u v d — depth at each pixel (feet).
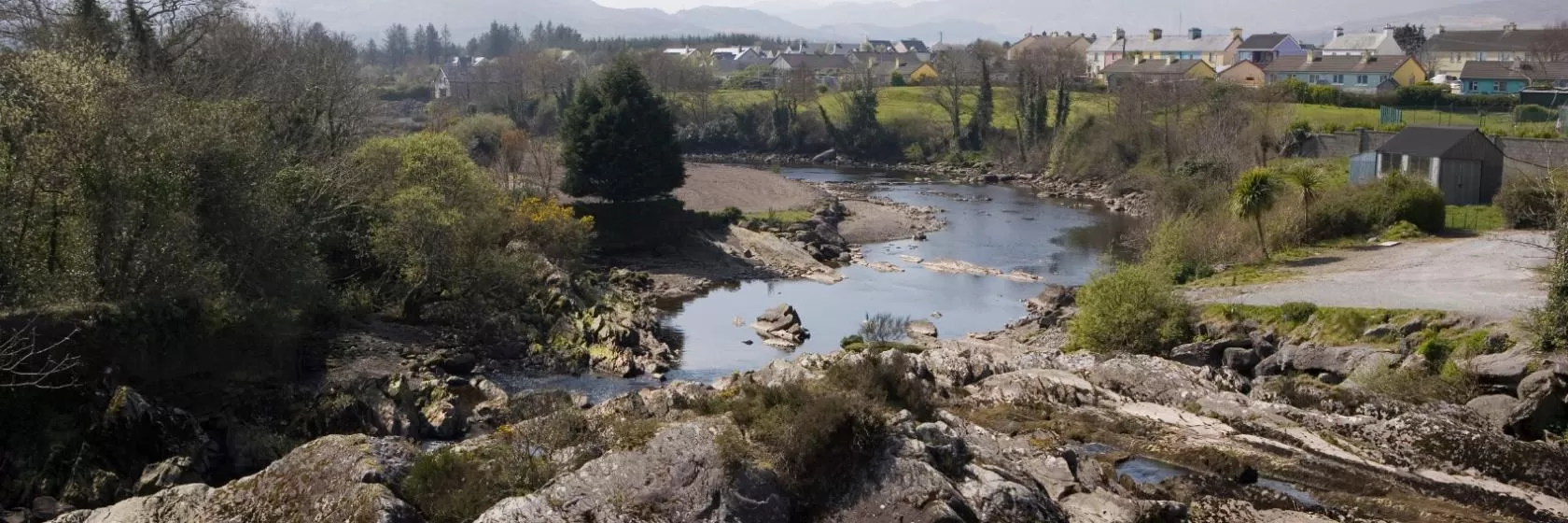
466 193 173.06
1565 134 260.01
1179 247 188.34
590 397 129.90
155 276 109.09
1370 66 469.98
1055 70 438.40
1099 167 364.58
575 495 61.52
